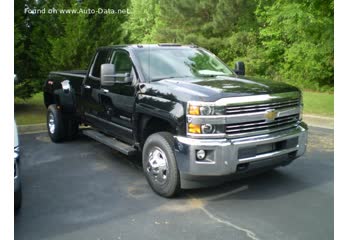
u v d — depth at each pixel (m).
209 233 3.79
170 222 4.04
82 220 4.14
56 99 7.52
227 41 21.11
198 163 4.13
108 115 5.86
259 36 20.53
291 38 14.85
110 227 3.96
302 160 6.16
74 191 5.00
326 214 4.18
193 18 22.39
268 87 4.59
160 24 27.66
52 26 10.77
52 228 3.96
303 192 4.81
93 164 6.20
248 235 3.73
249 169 4.34
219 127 4.12
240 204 4.48
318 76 16.33
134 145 5.33
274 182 5.16
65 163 6.27
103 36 11.10
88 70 6.50
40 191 5.02
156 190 4.77
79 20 10.43
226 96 4.16
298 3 11.20
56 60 10.60
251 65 19.95
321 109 11.13
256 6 19.83
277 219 4.07
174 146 4.35
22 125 8.99
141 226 3.97
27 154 6.83
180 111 4.25
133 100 5.10
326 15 10.77
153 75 5.14
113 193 4.91
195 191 4.88
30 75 11.11
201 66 5.65
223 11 20.84
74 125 7.58
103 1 11.19
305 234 3.73
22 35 10.59
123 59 5.59
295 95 4.75
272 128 4.51
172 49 5.77
